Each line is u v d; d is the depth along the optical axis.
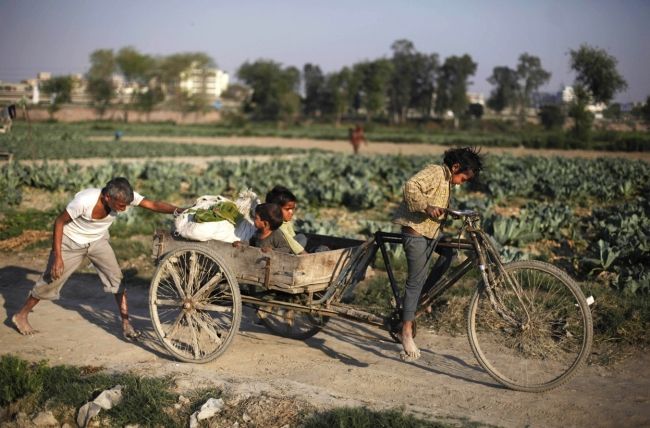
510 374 5.14
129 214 11.59
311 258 5.12
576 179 17.05
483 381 5.12
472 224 4.98
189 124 82.25
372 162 21.84
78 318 6.82
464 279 7.70
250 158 29.34
